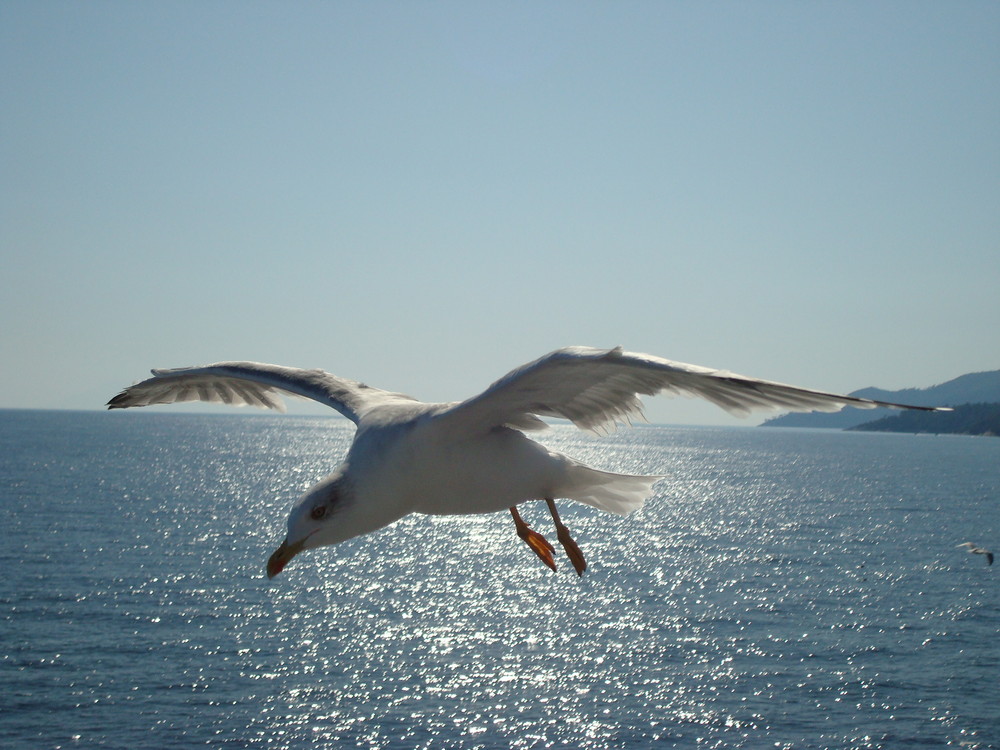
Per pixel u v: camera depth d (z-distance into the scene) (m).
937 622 39.81
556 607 41.41
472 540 62.84
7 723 25.94
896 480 137.75
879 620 39.94
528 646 34.72
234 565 50.84
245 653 32.97
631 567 52.81
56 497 84.75
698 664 32.72
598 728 26.61
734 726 26.84
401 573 49.38
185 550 55.81
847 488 119.94
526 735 26.02
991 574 52.62
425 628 37.09
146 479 110.88
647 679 30.95
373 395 7.93
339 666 31.77
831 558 57.66
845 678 31.41
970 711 28.33
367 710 27.64
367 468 6.70
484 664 32.31
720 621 39.19
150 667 31.08
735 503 95.94
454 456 6.62
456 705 28.20
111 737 25.20
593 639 35.84
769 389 5.33
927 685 30.83
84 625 36.16
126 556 52.78
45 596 41.09
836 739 26.00
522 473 6.80
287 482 113.19
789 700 29.12
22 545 55.31
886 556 58.97
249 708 27.58
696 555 57.97
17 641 33.56
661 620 39.12
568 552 7.15
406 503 6.84
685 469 156.62
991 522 81.38
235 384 9.27
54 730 25.56
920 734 26.41
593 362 5.63
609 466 160.00
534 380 6.05
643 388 6.04
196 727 26.02
